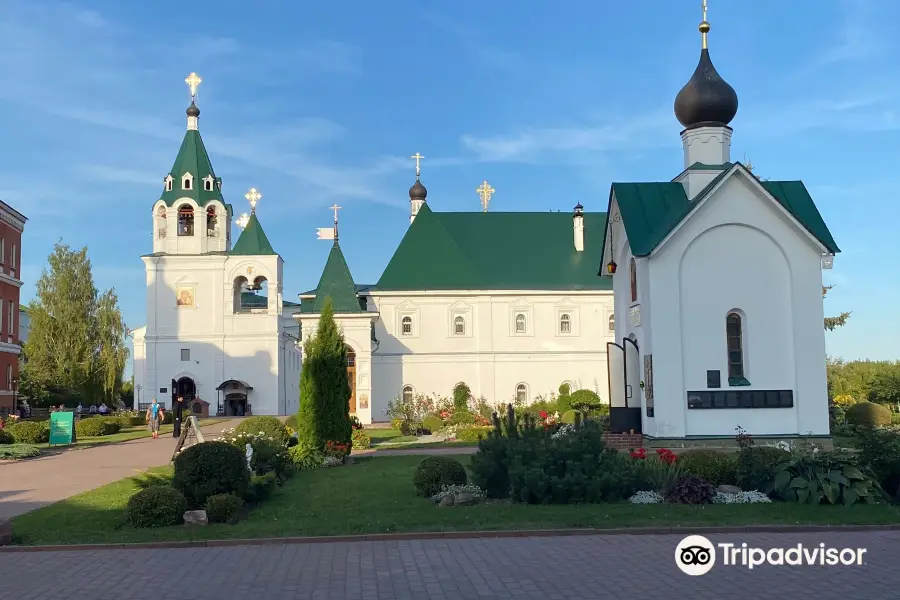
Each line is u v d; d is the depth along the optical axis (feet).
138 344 262.67
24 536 49.24
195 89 239.50
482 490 63.62
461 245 219.20
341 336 96.58
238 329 231.91
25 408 192.95
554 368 209.97
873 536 48.32
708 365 98.37
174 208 232.53
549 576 39.40
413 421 156.15
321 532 49.60
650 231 103.19
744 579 38.88
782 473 60.85
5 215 175.42
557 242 222.48
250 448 71.87
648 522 51.37
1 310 173.27
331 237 199.00
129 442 127.95
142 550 46.32
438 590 37.01
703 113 107.24
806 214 104.53
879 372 211.41
